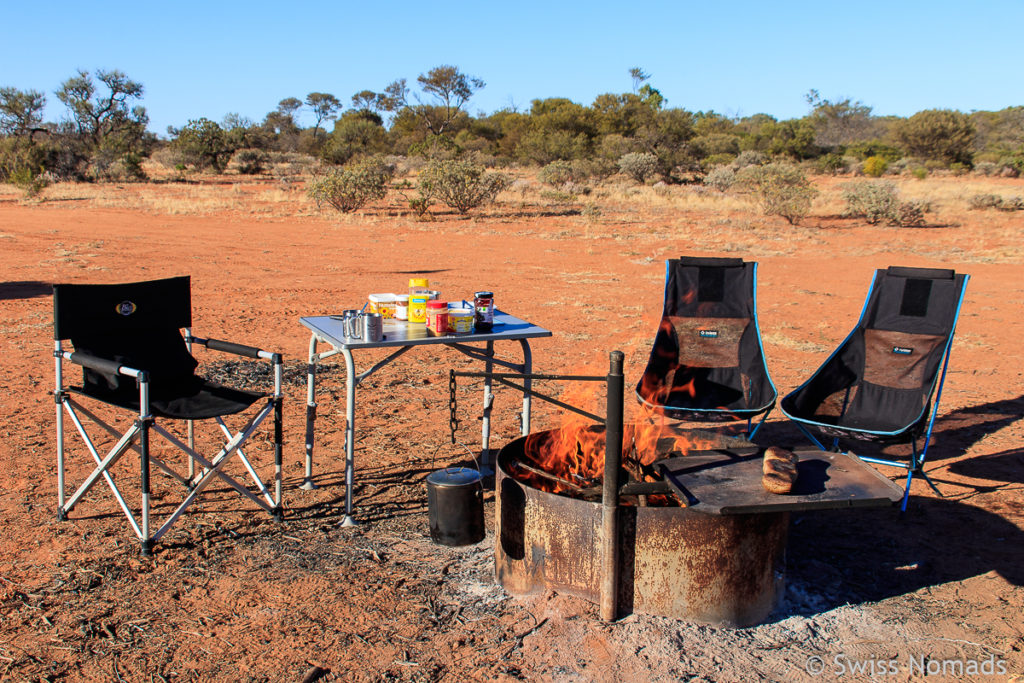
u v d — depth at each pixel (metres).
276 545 4.01
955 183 40.66
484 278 13.43
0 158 36.78
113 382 4.23
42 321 9.27
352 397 4.19
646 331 9.51
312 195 25.78
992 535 4.29
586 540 3.36
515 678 2.97
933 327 5.14
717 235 20.31
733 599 3.32
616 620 3.34
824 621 3.43
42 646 3.11
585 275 13.98
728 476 3.43
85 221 21.55
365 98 102.06
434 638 3.23
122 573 3.69
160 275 13.02
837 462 3.60
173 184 39.44
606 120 59.81
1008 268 15.34
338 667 3.02
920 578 3.83
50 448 5.21
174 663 3.02
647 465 3.70
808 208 23.41
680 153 47.94
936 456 5.51
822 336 9.49
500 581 3.68
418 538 4.13
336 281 12.79
